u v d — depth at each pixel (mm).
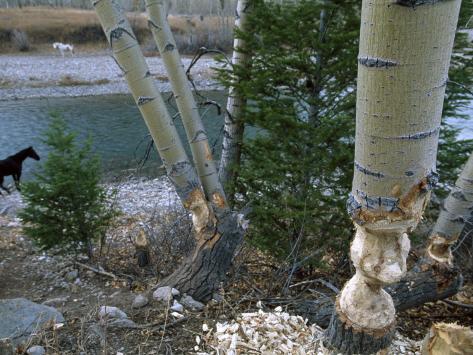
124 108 18875
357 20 4301
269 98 4840
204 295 3227
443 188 5020
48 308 3010
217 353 2525
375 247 1711
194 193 3170
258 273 4395
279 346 2572
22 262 5652
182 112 3219
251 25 4895
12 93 21219
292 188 4828
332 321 2184
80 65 27953
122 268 5117
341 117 4328
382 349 2049
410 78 1142
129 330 2766
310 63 4453
